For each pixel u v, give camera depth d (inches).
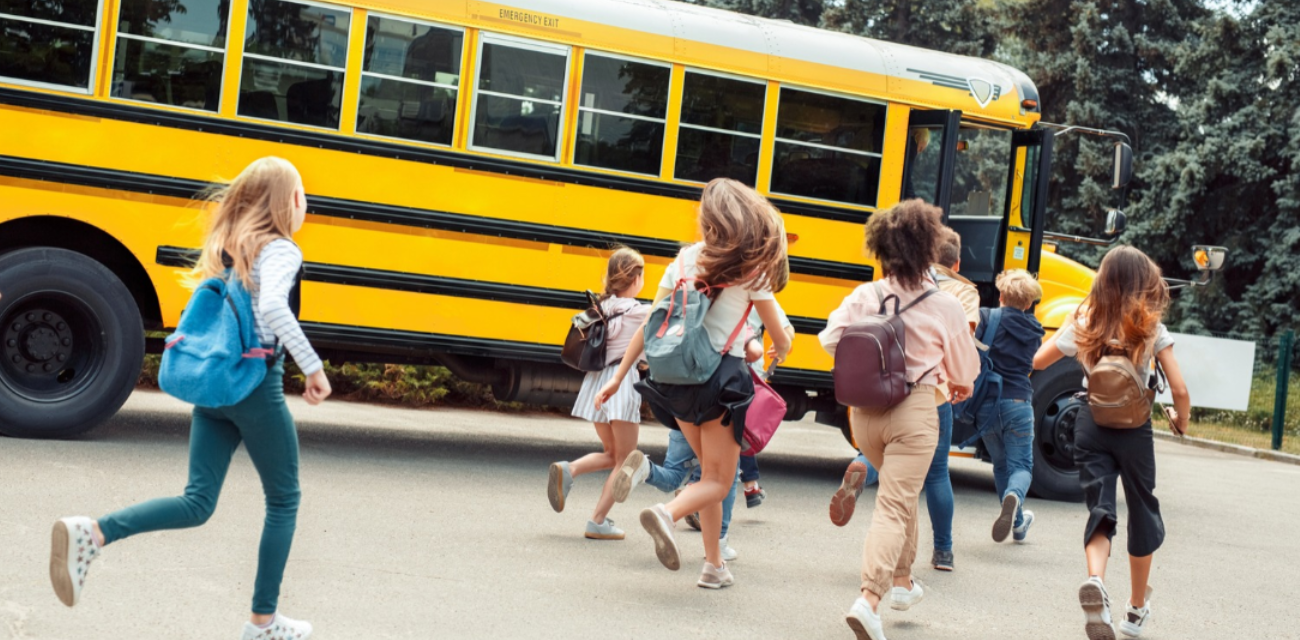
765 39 337.4
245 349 141.9
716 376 188.5
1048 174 370.9
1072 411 361.4
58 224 297.7
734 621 192.9
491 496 279.3
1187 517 352.5
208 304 143.6
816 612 203.9
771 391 201.2
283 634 148.5
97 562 189.6
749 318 222.2
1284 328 855.7
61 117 278.5
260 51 291.7
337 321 297.4
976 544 285.6
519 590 198.1
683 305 188.1
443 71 305.3
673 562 187.3
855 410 189.8
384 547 218.2
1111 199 895.7
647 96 323.3
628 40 320.5
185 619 165.5
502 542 232.4
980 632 203.6
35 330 285.3
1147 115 922.1
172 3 286.2
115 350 287.9
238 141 290.4
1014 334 276.8
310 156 295.3
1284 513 379.9
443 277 306.0
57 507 219.0
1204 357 590.6
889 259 187.9
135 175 283.6
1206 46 879.7
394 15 300.8
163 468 265.4
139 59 283.9
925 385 184.2
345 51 297.6
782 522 288.0
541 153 314.5
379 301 301.0
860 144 347.6
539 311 314.7
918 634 197.9
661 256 325.7
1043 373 362.0
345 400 456.1
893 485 181.0
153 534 210.2
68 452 273.4
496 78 309.3
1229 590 255.4
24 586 172.7
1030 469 277.1
